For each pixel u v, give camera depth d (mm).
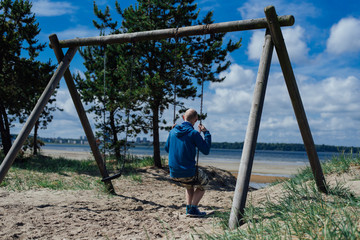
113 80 14969
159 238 3234
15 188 6320
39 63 14953
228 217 3646
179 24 12891
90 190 6441
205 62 12672
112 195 5918
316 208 2953
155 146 13469
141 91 12070
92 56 16125
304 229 2443
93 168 12875
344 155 5781
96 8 15500
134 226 3787
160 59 12570
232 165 29938
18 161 14602
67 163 14703
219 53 12570
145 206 5172
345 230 2223
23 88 15156
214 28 4363
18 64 14797
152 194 6809
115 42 5293
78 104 5820
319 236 2277
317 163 4449
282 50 3979
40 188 6551
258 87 3730
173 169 4203
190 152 4133
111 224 3857
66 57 5453
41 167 11922
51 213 4195
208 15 13094
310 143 4457
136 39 5117
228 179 12805
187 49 11812
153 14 12477
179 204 5516
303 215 2793
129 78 13148
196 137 4098
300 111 4457
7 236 3174
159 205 5324
